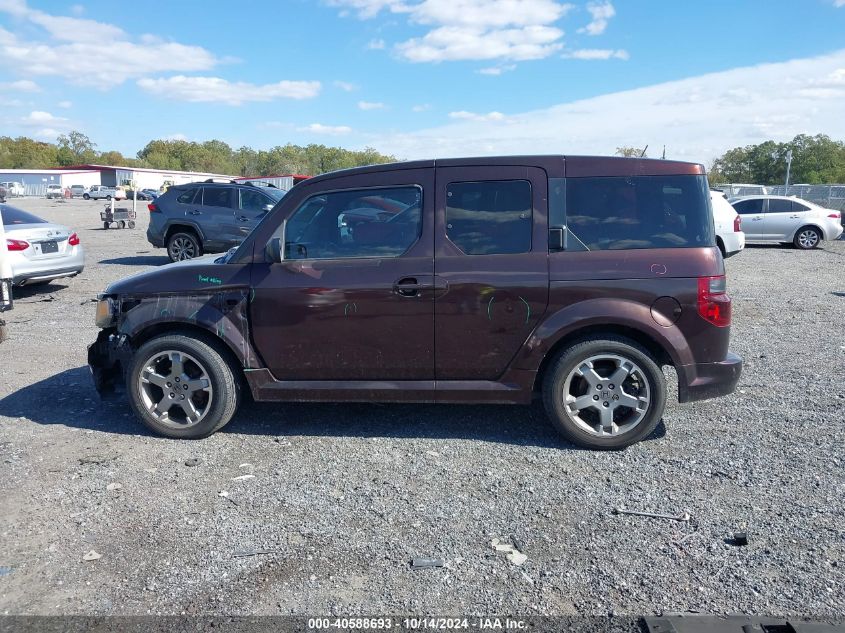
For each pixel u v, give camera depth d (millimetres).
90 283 12875
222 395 5023
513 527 3770
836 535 3633
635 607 3062
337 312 4852
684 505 3996
